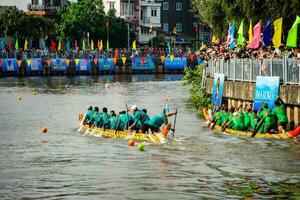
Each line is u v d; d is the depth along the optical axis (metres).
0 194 34.62
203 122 59.31
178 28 184.00
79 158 43.78
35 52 135.12
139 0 179.62
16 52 132.75
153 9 181.25
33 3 160.75
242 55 59.09
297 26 49.81
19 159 43.78
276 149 44.81
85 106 76.81
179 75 139.38
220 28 85.19
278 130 48.72
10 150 47.22
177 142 48.81
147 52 149.88
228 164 40.69
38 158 44.03
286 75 49.19
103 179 37.50
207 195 33.94
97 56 140.12
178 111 69.38
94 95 91.25
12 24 137.50
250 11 64.31
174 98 85.88
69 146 48.59
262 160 41.53
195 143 48.12
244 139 49.09
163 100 83.00
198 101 70.25
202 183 36.25
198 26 173.50
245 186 35.44
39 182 37.00
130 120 51.53
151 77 132.88
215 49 71.19
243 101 55.69
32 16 140.38
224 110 54.94
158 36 173.25
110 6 177.25
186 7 184.25
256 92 52.00
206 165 40.59
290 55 52.91
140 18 180.50
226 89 58.66
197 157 43.09
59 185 36.31
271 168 39.28
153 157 43.50
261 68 52.03
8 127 59.09
